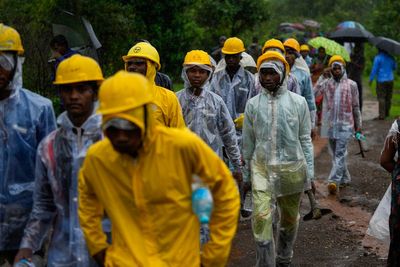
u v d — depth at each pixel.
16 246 4.45
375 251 7.11
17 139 4.32
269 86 5.94
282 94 6.01
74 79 3.73
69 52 8.66
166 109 5.73
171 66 17.83
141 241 3.44
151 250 3.44
